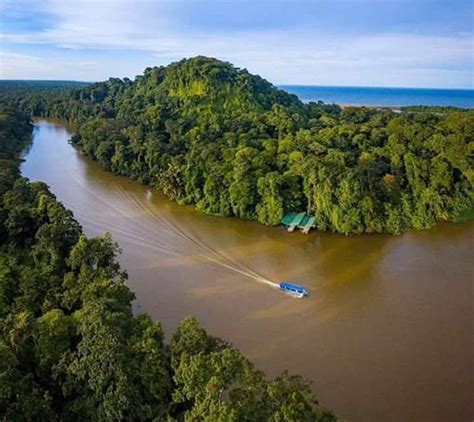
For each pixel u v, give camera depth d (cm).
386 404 3862
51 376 3334
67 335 3491
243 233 7606
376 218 7544
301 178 8019
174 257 6650
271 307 5325
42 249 5081
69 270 4800
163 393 3017
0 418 2970
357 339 4728
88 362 3058
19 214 5700
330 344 4641
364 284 5922
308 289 5766
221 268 6312
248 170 8156
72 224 5425
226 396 2941
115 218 8200
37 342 3462
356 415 3747
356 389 4025
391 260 6650
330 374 4206
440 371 4259
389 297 5594
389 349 4566
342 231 7481
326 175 7456
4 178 7150
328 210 7531
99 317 3272
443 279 6069
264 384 2661
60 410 3288
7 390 3034
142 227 7788
